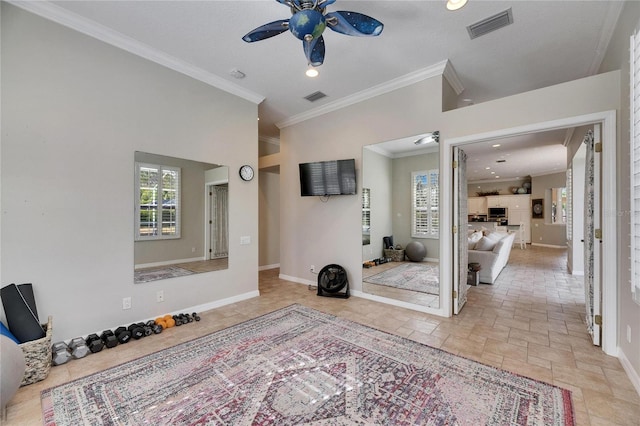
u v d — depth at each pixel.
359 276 4.09
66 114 2.49
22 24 2.28
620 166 2.24
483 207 12.02
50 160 2.40
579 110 2.44
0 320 2.13
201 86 3.47
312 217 4.71
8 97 2.22
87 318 2.59
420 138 3.44
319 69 3.33
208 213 3.55
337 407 1.74
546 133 5.33
